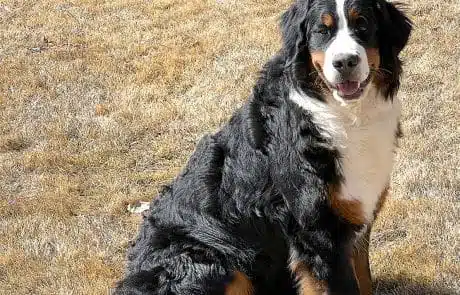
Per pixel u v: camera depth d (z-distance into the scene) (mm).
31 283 2131
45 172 2650
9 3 4219
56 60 3506
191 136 2795
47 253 2250
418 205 2230
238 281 1770
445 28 3279
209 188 1793
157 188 2525
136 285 1740
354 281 1741
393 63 1706
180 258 1759
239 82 3131
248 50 3404
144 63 3387
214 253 1758
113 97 3133
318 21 1656
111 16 3990
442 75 2918
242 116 1794
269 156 1726
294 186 1696
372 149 1716
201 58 3371
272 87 1747
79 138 2836
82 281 2121
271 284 1822
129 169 2650
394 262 2049
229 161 1790
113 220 2389
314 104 1681
